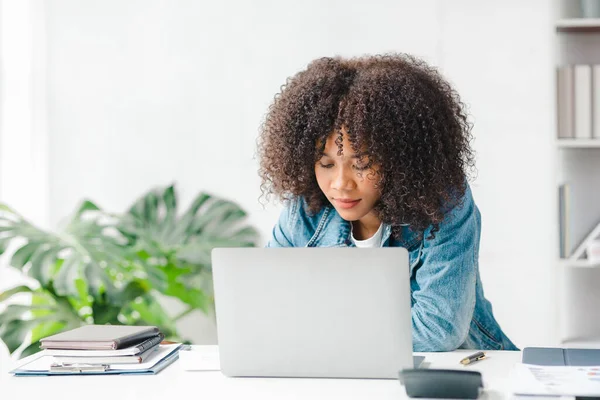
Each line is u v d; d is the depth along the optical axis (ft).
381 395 4.02
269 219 9.52
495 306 9.14
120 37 9.68
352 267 4.25
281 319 4.37
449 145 5.06
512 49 9.04
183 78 9.62
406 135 4.87
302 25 9.43
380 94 4.87
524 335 9.10
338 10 9.36
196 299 9.24
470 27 9.11
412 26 9.23
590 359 4.44
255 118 9.53
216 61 9.57
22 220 8.59
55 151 9.77
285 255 4.32
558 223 8.09
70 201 9.75
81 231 8.72
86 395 4.15
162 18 9.63
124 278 9.18
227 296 4.41
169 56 9.63
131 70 9.68
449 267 5.01
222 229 9.43
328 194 5.17
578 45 8.74
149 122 9.68
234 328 4.43
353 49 9.35
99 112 9.72
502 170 9.09
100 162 9.73
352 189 5.00
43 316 8.05
